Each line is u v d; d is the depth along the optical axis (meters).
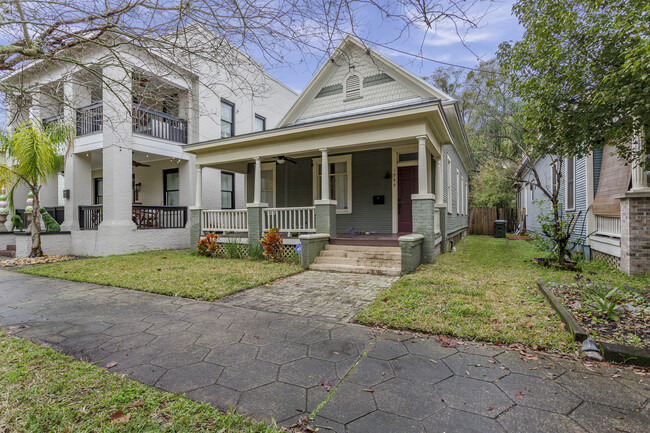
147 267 7.47
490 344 3.14
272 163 11.56
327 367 2.72
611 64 3.95
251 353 3.00
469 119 17.33
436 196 9.55
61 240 10.40
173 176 13.01
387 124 7.39
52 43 3.35
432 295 4.69
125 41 3.60
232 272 6.73
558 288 4.89
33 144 8.77
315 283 5.90
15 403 2.19
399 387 2.40
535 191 14.84
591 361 2.78
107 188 9.97
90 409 2.11
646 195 5.76
